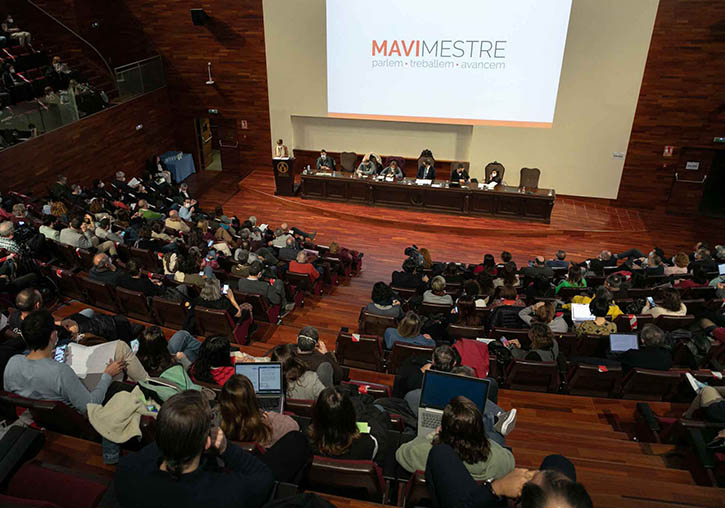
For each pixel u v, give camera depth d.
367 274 10.74
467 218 13.52
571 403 5.32
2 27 13.10
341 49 14.12
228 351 3.90
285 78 15.21
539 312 6.09
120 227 9.99
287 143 16.06
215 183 16.12
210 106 16.14
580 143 13.91
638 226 13.25
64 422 3.17
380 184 13.71
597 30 12.73
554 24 12.74
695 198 13.75
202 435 1.61
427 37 13.49
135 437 3.04
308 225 13.43
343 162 14.67
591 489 3.70
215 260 8.12
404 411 3.82
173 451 1.58
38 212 10.25
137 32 15.43
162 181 13.89
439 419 3.14
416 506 2.60
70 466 2.98
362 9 13.59
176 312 6.33
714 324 6.34
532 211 13.14
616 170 13.96
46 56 13.69
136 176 15.07
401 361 5.38
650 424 4.67
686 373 5.05
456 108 14.06
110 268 6.71
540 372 5.37
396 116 14.53
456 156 15.23
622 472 4.09
